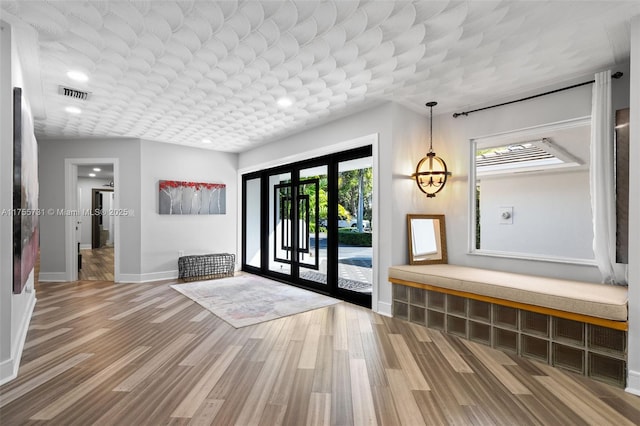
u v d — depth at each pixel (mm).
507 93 3301
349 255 6566
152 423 1641
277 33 2279
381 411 1771
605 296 2232
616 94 2662
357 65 2740
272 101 3564
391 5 1977
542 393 1973
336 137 4199
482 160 4086
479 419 1707
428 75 2914
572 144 3379
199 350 2564
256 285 4984
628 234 2180
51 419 1661
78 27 2152
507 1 1923
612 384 2088
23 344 2576
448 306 3012
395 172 3537
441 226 3820
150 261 5316
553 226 3877
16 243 2170
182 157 5711
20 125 2188
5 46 2035
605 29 2178
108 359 2381
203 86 3164
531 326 2492
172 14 2051
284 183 5363
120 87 3160
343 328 3117
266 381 2086
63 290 4594
